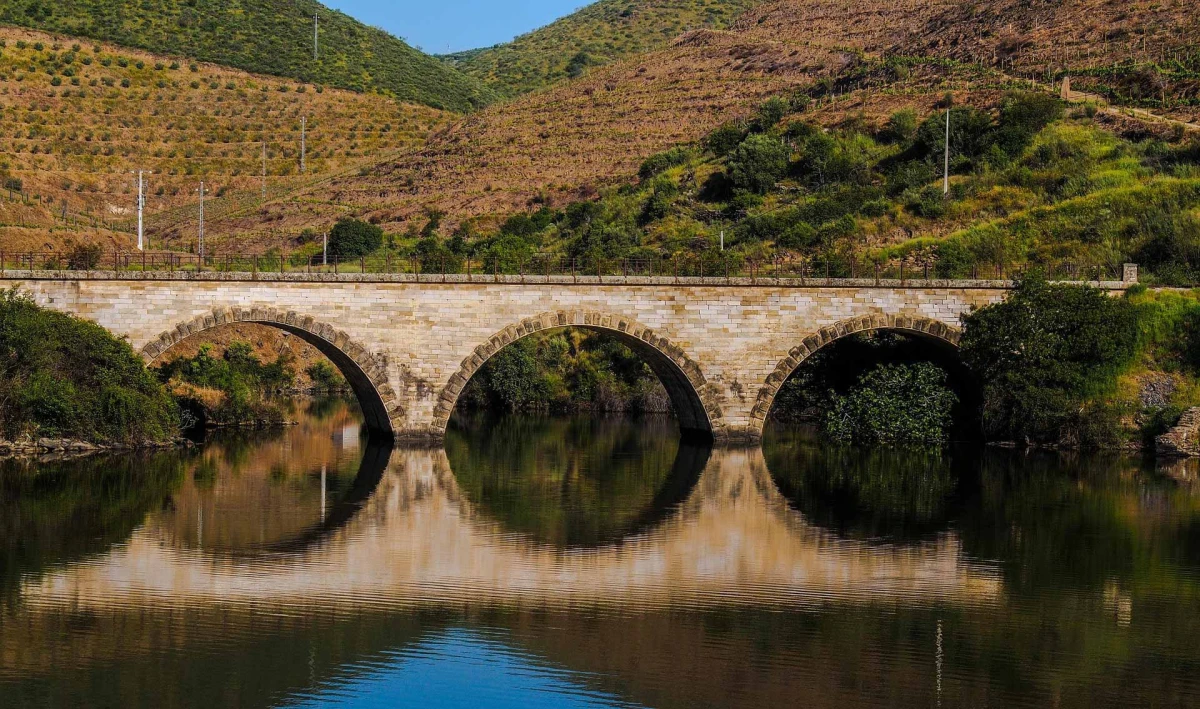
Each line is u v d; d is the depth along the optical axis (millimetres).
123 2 170500
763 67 153000
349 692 27422
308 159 145375
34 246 91625
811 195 100250
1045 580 36500
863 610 33375
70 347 55438
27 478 50719
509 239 102000
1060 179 89750
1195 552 40062
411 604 33688
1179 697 27359
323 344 60000
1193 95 99250
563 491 51125
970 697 27359
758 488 51969
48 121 137125
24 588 34375
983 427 64812
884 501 48969
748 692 27625
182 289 55938
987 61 123188
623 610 33281
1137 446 61781
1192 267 73125
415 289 58812
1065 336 63250
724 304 61719
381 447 62500
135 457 57531
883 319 62750
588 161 131250
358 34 190875
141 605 33125
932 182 96688
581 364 88125
